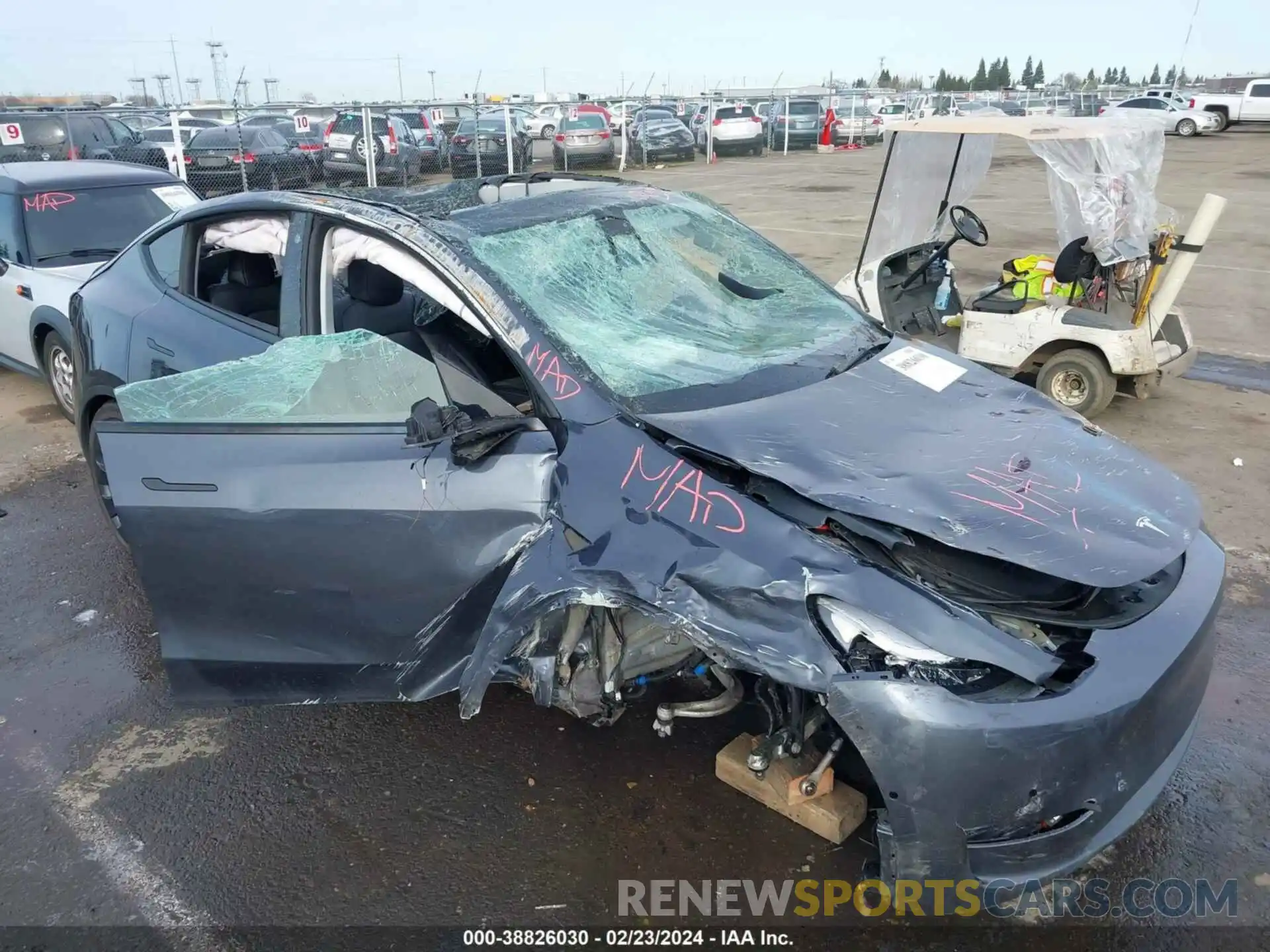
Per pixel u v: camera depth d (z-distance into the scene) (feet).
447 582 8.93
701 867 8.84
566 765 10.21
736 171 78.48
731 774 9.61
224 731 10.96
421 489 8.84
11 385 23.67
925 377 10.52
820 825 8.88
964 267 35.45
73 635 12.87
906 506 7.79
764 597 7.45
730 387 9.55
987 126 19.34
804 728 8.43
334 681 9.65
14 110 51.49
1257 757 10.11
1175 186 58.95
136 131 63.72
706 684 10.62
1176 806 9.48
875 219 21.72
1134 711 7.32
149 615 13.35
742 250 12.60
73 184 21.52
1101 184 18.07
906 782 7.12
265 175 51.29
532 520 8.66
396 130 60.13
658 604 7.72
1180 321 20.11
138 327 12.68
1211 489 16.56
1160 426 19.66
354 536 9.02
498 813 9.56
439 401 9.25
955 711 6.99
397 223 10.14
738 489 8.13
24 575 14.44
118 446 9.42
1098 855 8.11
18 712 11.31
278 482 9.14
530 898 8.55
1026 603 7.70
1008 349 19.63
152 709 11.38
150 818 9.62
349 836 9.32
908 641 7.22
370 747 10.63
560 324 9.50
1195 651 7.97
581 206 11.53
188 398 9.43
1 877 8.89
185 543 9.46
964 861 7.24
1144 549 7.79
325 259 10.77
